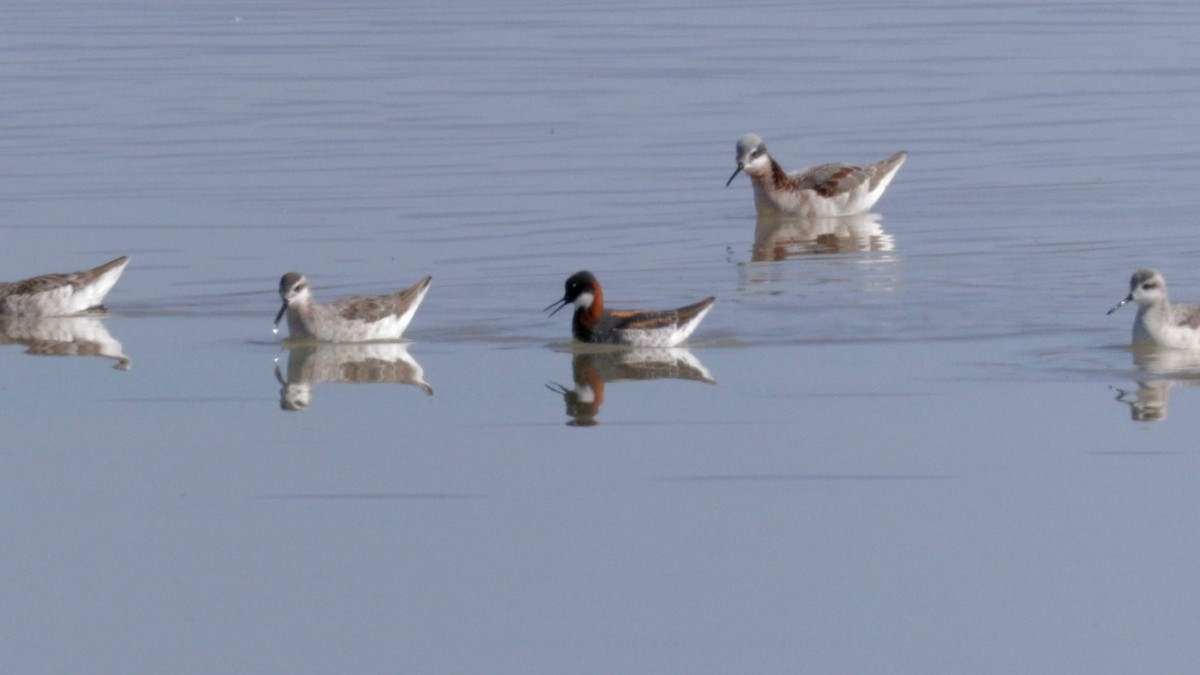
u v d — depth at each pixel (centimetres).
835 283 2500
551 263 2658
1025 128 3788
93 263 2708
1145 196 3064
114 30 5569
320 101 4206
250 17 5909
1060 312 2297
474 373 2080
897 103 4134
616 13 5894
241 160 3512
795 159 3538
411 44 5188
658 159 3516
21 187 3269
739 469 1719
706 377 2038
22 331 2317
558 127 3859
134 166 3456
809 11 5884
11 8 6212
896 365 2062
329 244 2800
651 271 2598
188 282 2577
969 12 5788
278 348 2209
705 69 4656
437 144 3672
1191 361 2053
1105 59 4688
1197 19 5412
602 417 1889
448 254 2723
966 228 2877
